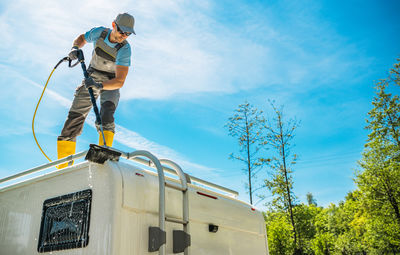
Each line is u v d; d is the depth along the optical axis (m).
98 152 1.97
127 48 3.40
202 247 2.62
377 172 25.53
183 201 2.49
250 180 19.92
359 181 26.61
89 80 2.84
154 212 2.18
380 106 26.34
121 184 1.97
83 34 3.65
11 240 2.27
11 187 2.45
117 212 1.88
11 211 2.38
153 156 2.22
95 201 1.94
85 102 3.41
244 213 3.42
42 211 2.19
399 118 25.58
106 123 3.23
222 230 2.95
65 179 2.15
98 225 1.87
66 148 3.26
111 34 3.40
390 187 24.98
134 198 2.03
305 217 31.22
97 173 2.01
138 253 1.95
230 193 3.42
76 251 1.89
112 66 3.50
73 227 1.97
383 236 25.42
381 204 25.56
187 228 2.41
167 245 2.25
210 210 2.87
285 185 21.02
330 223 50.59
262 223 3.71
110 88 3.05
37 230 2.16
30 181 2.35
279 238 20.83
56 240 2.02
